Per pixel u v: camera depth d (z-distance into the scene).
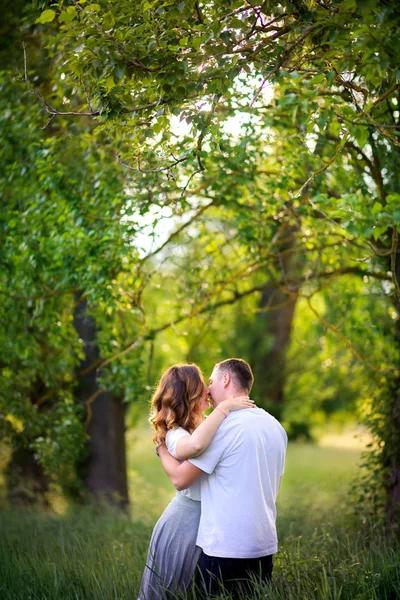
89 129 5.80
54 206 5.70
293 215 5.97
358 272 6.52
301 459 14.96
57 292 6.39
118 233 5.36
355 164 5.48
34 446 7.06
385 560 3.81
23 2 6.43
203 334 8.33
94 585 3.87
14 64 6.42
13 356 6.98
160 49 3.42
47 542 5.46
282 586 3.44
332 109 3.87
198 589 3.22
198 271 6.44
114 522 6.57
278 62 3.46
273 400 16.22
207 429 3.16
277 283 6.92
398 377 6.05
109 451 8.55
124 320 7.24
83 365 8.50
